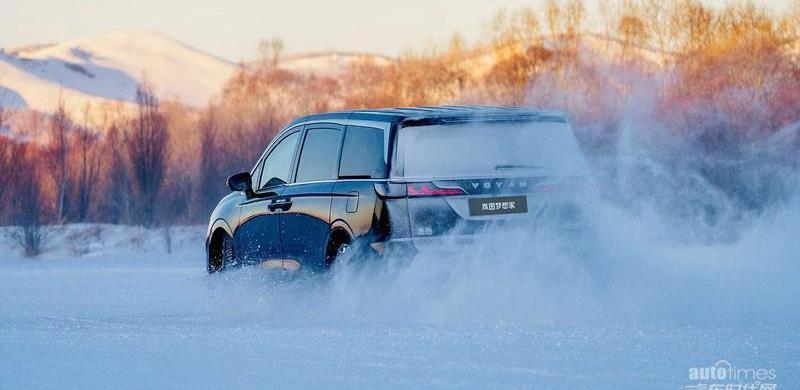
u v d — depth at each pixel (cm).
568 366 1490
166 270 6281
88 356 1648
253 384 1380
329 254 2408
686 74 10569
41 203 13288
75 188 14700
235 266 2769
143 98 13012
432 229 2238
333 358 1595
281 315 2377
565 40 12231
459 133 2300
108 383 1398
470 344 1712
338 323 2108
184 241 11788
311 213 2453
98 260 9250
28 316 2711
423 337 1806
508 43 12731
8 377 1453
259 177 2758
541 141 2341
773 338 1756
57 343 1819
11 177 13225
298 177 2570
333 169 2447
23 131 14950
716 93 9862
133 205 12706
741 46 10756
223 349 1709
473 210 2248
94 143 14938
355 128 2417
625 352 1614
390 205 2258
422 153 2280
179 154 13275
